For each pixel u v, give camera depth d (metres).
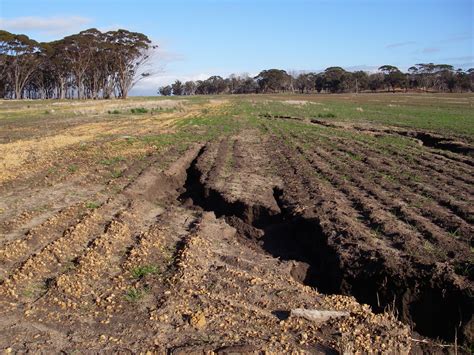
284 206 12.55
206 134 25.84
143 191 13.86
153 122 33.06
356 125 31.52
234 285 7.88
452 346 7.11
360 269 8.84
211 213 12.38
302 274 9.63
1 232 10.02
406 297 8.14
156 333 6.42
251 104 55.25
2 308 6.95
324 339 6.46
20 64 82.38
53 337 6.29
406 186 13.98
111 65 86.75
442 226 10.29
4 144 22.50
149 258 8.89
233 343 6.19
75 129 29.03
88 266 8.35
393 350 6.43
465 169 16.50
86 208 11.65
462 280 7.82
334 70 134.25
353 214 11.34
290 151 20.06
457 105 58.94
